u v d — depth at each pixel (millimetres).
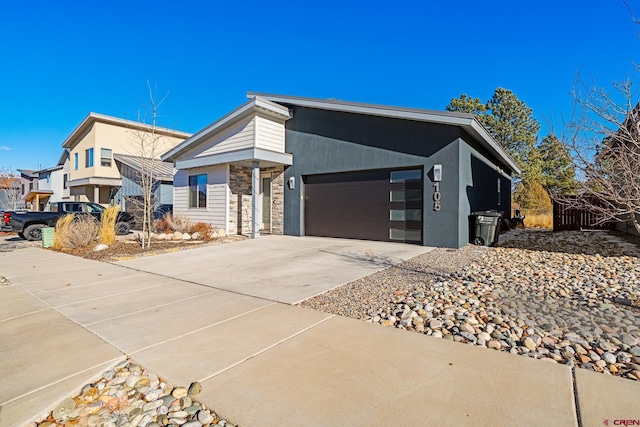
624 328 3441
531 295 4613
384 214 10375
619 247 8789
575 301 4316
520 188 22828
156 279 6102
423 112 8914
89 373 2709
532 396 2279
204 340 3305
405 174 9977
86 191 24453
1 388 2492
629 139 4164
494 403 2209
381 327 3607
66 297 4953
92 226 10797
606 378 2508
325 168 11359
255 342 3238
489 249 8812
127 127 23094
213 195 13336
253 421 2070
